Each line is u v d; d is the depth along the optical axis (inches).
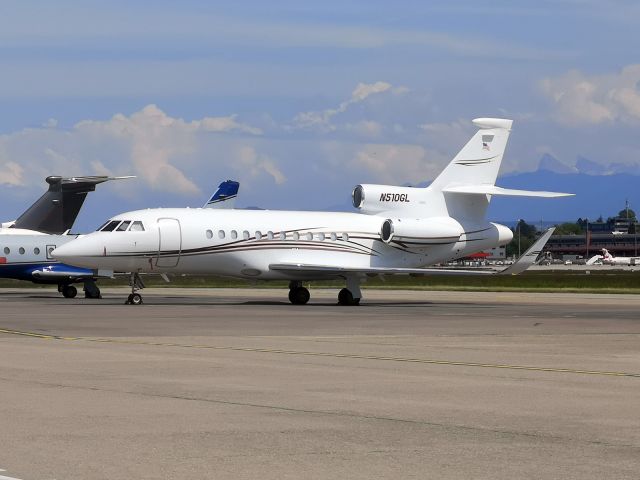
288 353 1019.9
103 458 495.5
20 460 489.7
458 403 681.0
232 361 935.7
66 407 647.8
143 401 676.1
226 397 698.2
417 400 693.3
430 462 493.4
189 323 1465.3
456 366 909.8
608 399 703.7
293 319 1585.9
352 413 635.5
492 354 1030.4
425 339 1217.4
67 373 829.2
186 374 829.2
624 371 880.3
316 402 679.1
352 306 2118.6
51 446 524.1
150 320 1531.7
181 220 2094.0
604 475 467.2
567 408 661.9
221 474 463.5
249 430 573.9
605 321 1599.4
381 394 721.0
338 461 493.7
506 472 472.4
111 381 778.2
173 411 636.1
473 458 502.9
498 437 558.6
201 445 530.3
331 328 1389.0
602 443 543.8
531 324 1513.3
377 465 485.7
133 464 482.6
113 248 2028.8
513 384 783.1
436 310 1942.7
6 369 855.7
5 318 1567.4
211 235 2103.8
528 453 516.4
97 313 1721.2
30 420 599.2
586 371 878.4
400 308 2031.3
